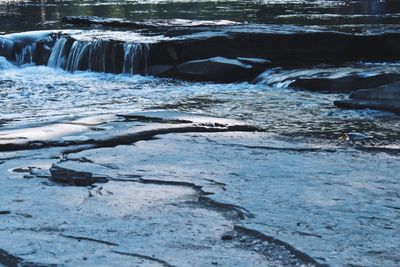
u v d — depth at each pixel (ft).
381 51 57.16
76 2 142.10
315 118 35.65
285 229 15.79
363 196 18.57
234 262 14.08
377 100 37.32
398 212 17.07
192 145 26.03
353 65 52.80
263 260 14.20
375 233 15.49
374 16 87.76
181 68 52.47
